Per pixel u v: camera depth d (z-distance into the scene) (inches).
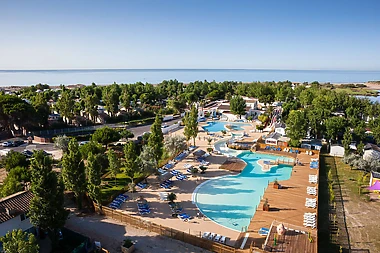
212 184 2085.4
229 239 1378.0
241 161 2583.7
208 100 6692.9
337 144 2920.8
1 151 2773.1
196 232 1443.2
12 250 889.5
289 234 1293.1
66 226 1469.0
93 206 1643.7
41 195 1197.1
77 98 6348.4
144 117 4899.1
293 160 2640.3
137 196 1851.6
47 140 3211.1
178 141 2571.4
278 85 7765.8
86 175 1743.4
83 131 3863.2
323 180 2145.7
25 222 1306.6
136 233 1414.9
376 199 1841.8
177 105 5295.3
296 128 2910.9
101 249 1253.1
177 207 1691.7
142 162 1971.0
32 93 5723.4
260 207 1688.0
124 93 5369.1
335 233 1460.4
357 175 2249.0
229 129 3998.5
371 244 1373.0
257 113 4977.9
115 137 2738.7
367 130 3503.9
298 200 1780.3
